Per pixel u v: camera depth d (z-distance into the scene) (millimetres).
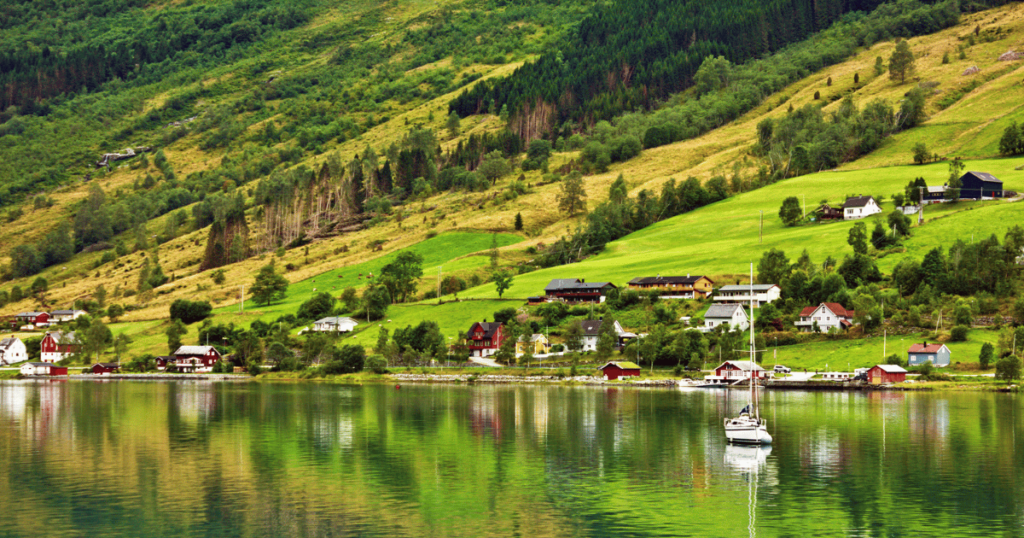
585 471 90312
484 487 82375
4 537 65062
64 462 94812
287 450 102938
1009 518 70938
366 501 76625
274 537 65125
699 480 85500
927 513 72500
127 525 68438
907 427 120750
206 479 85812
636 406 150750
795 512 73000
